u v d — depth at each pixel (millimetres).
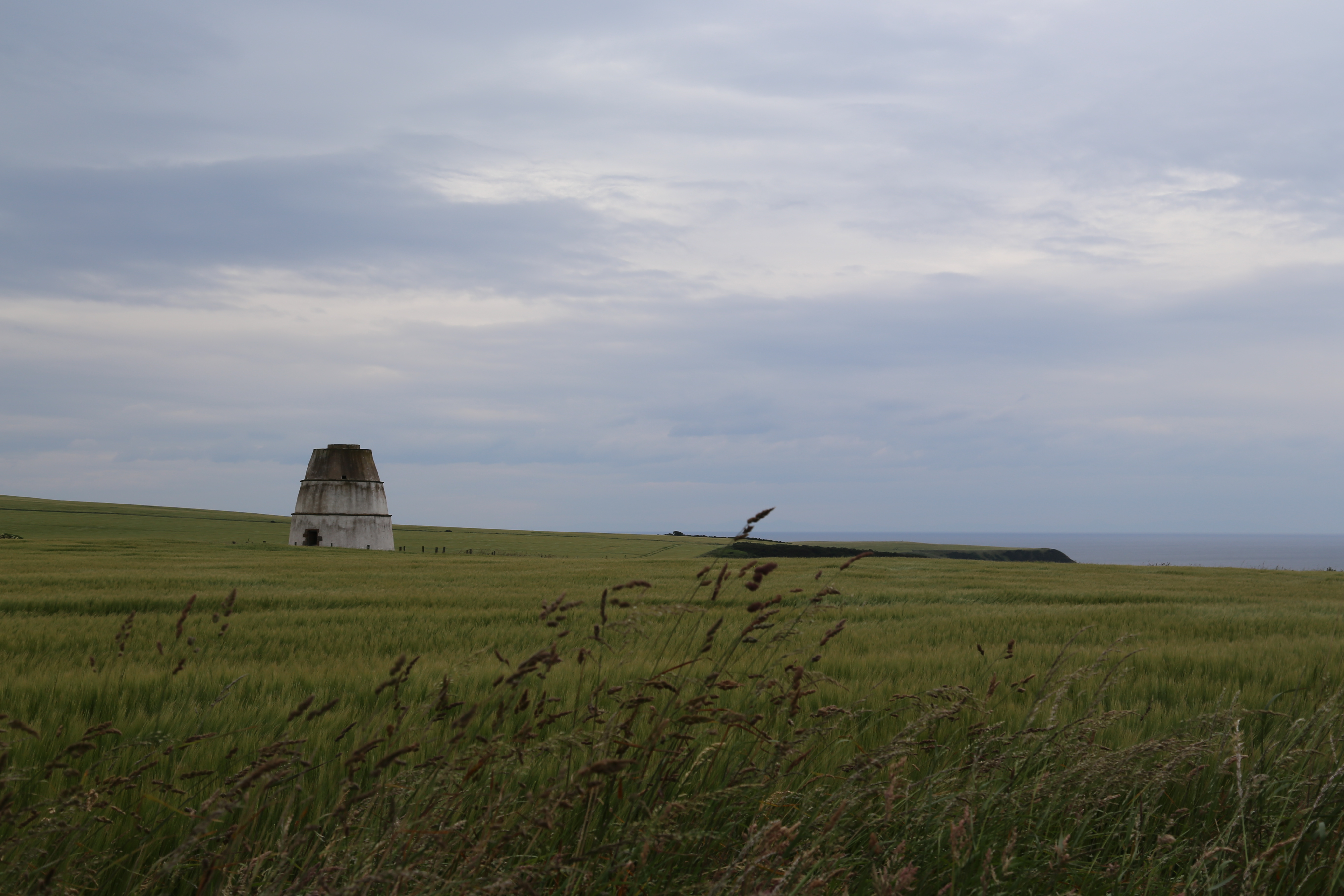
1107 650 5680
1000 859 4102
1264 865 4145
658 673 4566
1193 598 28766
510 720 5090
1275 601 27859
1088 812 4637
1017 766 4801
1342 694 5797
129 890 3652
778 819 3830
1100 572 49188
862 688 8828
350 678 9820
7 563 41812
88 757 5574
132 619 4133
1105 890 4180
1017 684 5719
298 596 25422
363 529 82688
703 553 101562
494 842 3510
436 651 13602
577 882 3461
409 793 3721
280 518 170125
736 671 7043
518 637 15352
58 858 3613
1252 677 10586
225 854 3506
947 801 4277
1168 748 4691
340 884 3318
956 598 28219
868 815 4402
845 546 184375
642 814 3965
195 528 127250
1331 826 4480
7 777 3570
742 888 3420
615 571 41562
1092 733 5137
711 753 4637
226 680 9695
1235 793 4695
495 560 54438
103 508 161750
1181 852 4324
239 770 4609
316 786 4711
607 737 3898
